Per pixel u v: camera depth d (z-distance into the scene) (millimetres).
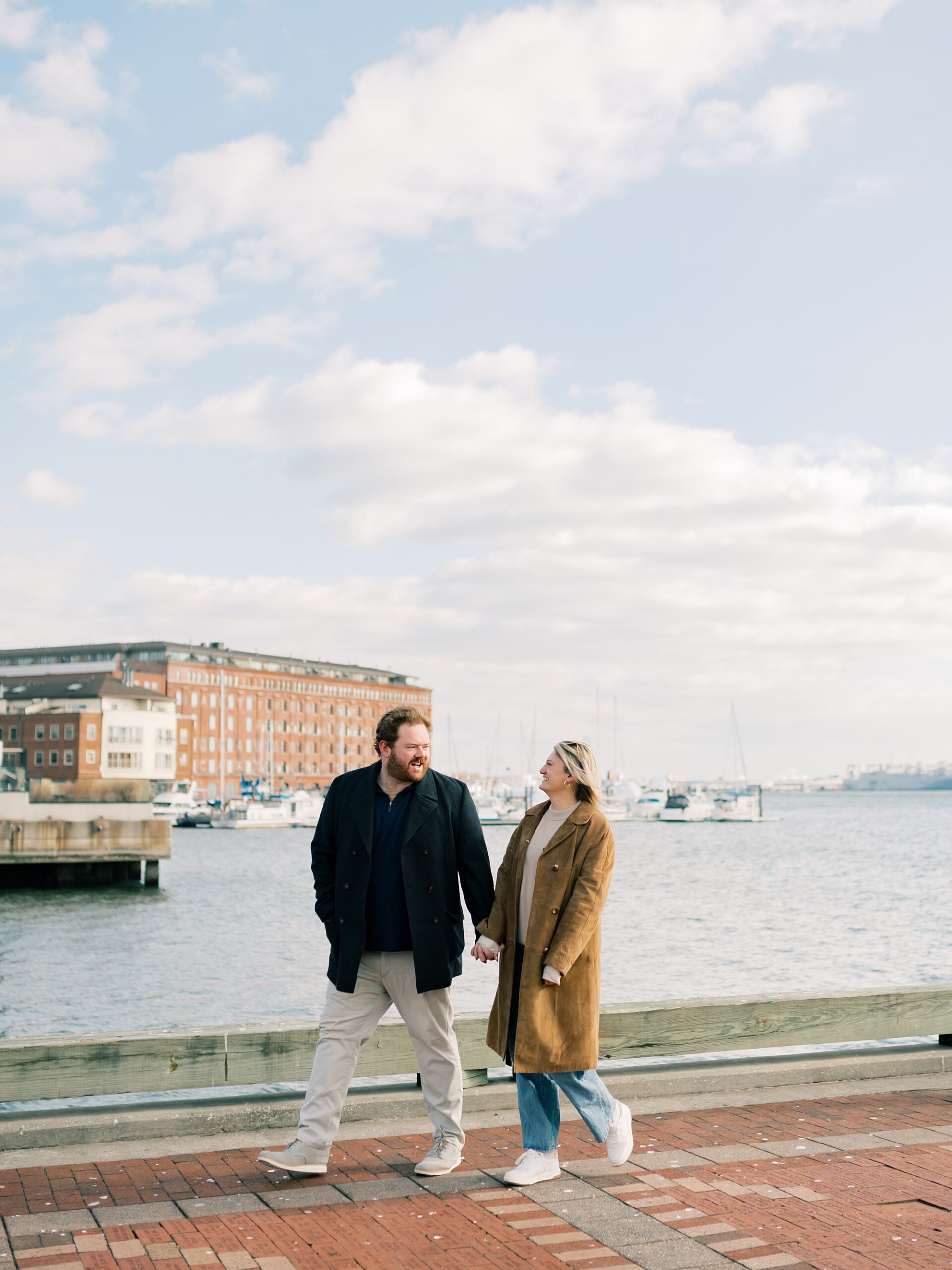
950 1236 4172
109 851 44875
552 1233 4219
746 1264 3924
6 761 49438
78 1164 5027
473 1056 6125
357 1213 4430
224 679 131875
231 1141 5395
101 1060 5426
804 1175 4863
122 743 98500
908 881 46719
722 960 23531
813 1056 6848
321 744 144000
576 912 4797
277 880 49062
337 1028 4953
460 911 5059
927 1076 6754
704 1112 5945
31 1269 3832
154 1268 3854
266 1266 3883
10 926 31422
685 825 129625
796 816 158125
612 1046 6266
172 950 25984
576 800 5051
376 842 4977
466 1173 4949
